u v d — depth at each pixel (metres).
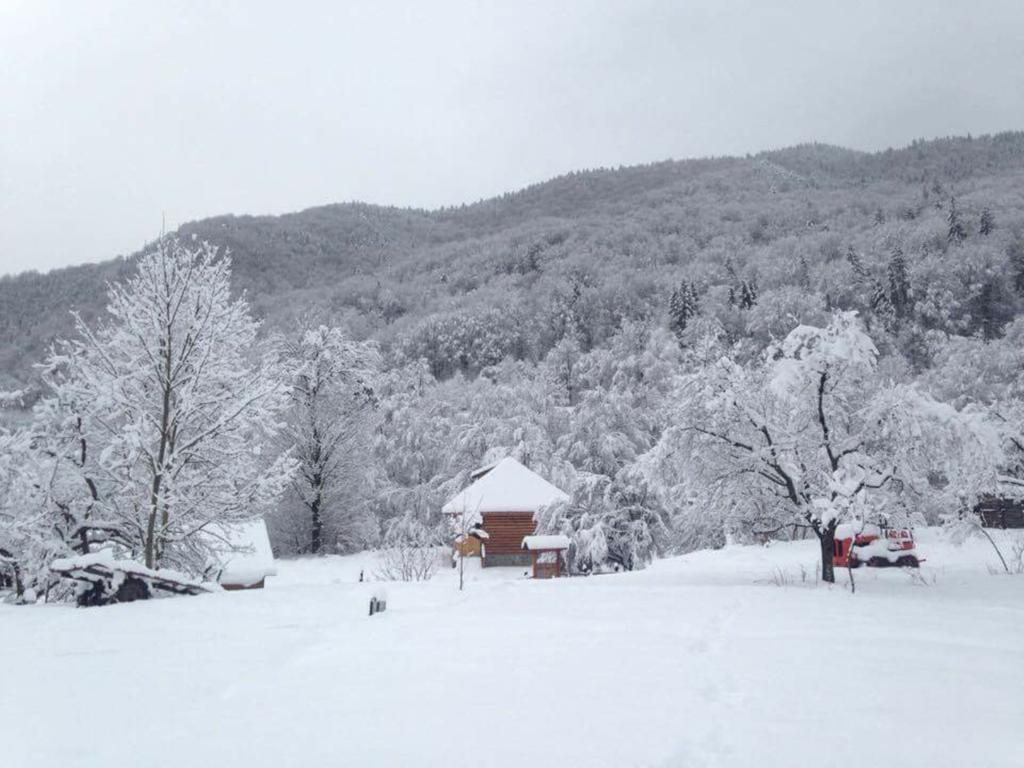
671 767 4.39
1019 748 4.73
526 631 9.15
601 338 107.00
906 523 16.73
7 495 18.52
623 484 30.34
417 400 55.84
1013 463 19.52
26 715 5.68
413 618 10.34
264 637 8.93
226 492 19.58
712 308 98.62
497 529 36.94
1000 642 8.40
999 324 92.69
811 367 17.34
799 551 24.89
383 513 48.19
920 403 16.92
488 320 112.81
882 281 98.62
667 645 8.16
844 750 4.67
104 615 10.78
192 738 5.07
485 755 4.61
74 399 19.23
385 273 192.00
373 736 5.03
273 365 20.77
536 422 49.00
